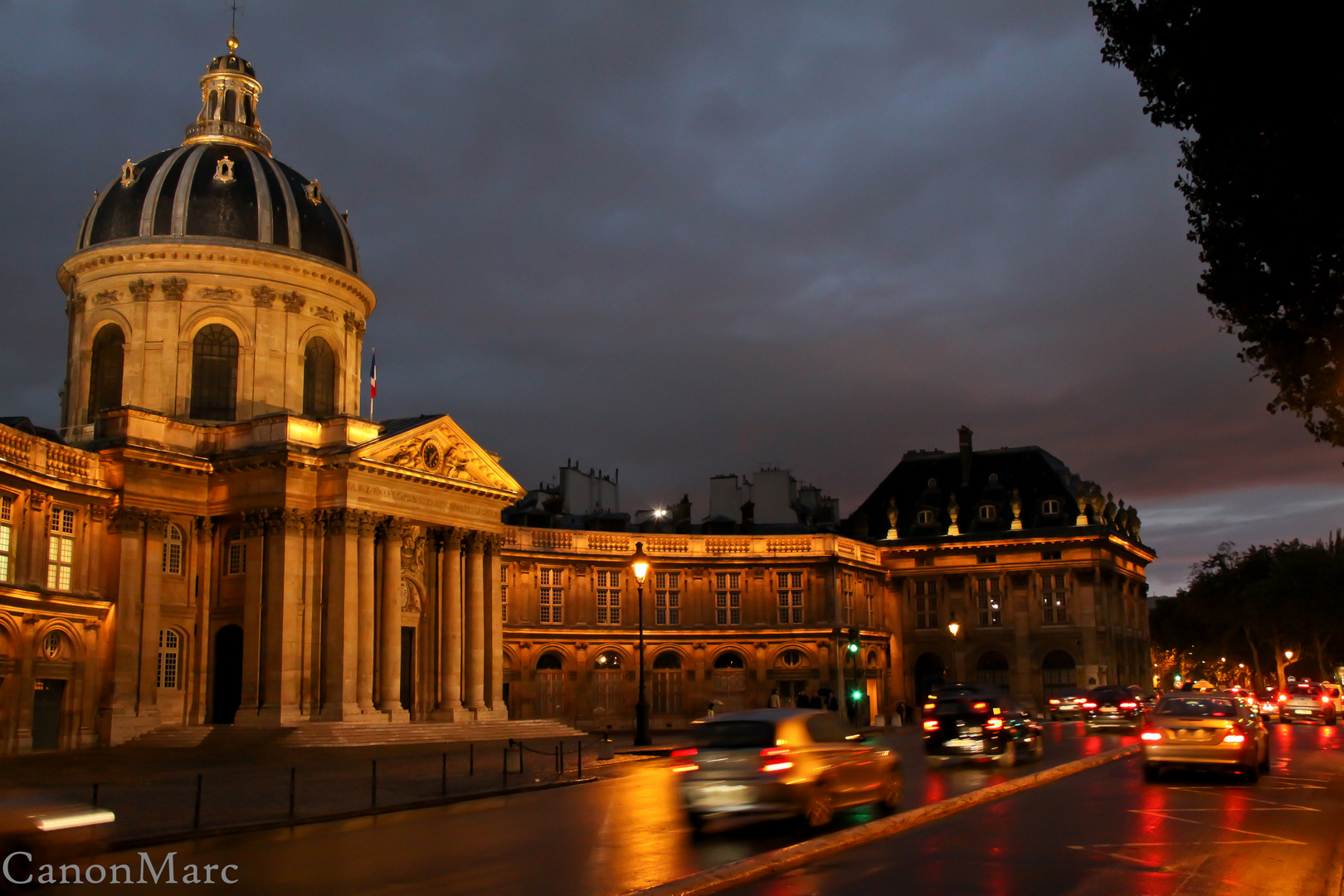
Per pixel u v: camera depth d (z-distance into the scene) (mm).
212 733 38906
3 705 35344
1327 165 12852
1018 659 68438
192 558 42406
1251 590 84250
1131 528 77000
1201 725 22266
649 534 61344
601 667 59219
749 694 61469
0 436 35344
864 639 65312
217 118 51781
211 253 46562
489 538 48500
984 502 72438
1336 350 15461
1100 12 14641
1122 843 14680
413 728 40812
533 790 25891
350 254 51344
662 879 12906
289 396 47750
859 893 11594
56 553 38344
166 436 42469
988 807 18484
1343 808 18266
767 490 70125
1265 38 12594
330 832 18625
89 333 47188
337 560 41438
